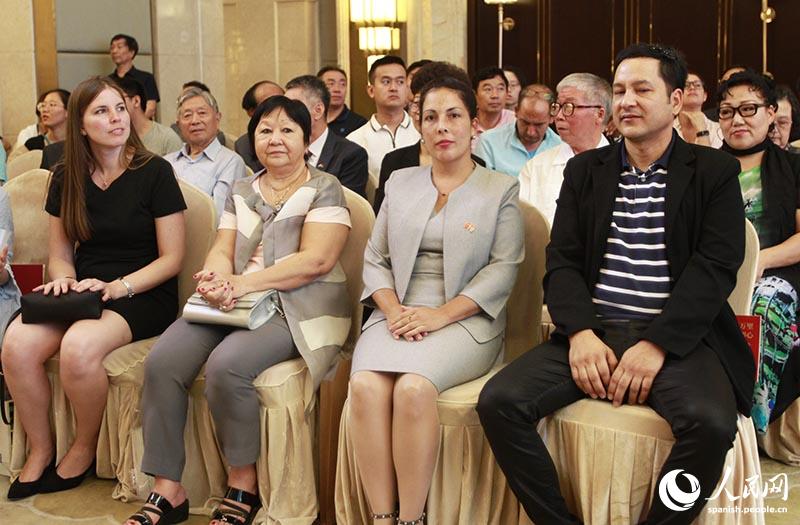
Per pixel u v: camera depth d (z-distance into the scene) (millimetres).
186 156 5051
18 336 3547
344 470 3143
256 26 9102
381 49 8609
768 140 3900
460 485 3002
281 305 3373
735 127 3855
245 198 3602
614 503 2814
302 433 3312
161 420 3303
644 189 2998
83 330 3494
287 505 3299
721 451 2621
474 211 3225
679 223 2938
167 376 3299
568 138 4121
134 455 3510
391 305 3197
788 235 3779
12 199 4062
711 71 8477
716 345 2885
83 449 3637
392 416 2994
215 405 3227
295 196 3510
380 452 2984
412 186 3340
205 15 8047
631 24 8648
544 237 3373
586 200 3098
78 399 3525
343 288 3568
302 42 8953
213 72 8141
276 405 3258
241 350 3232
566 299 3016
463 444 2988
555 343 3051
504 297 3201
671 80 2943
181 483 3436
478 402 2865
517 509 3010
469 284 3186
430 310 3115
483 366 3145
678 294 2848
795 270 3756
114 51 7461
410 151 4172
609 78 8766
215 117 5027
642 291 2975
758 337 3020
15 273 3908
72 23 7465
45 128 6516
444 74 4211
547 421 2943
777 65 8258
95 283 3572
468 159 3346
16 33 7285
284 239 3492
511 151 5031
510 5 8930
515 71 6934
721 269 2867
